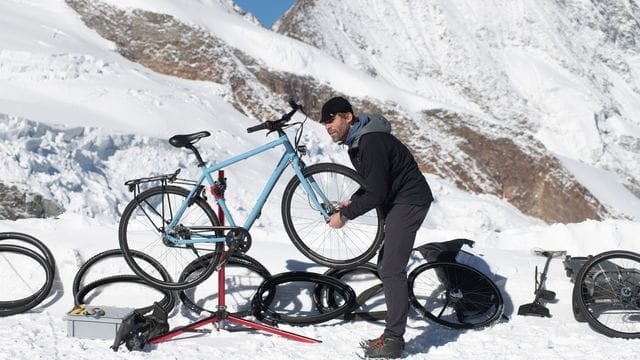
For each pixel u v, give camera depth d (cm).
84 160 1463
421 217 387
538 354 387
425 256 479
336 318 458
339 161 2228
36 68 1886
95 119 1650
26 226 535
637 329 430
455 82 4588
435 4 5000
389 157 377
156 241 492
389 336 381
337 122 386
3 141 1320
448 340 419
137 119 1791
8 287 471
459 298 446
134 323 401
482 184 2986
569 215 3036
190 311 457
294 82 2936
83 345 393
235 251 419
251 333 425
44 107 1622
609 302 428
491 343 409
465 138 3128
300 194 440
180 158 1673
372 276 479
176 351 388
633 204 3303
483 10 5300
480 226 2269
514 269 482
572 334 418
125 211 430
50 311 457
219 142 1866
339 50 4281
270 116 2645
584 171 3416
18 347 382
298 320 440
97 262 474
